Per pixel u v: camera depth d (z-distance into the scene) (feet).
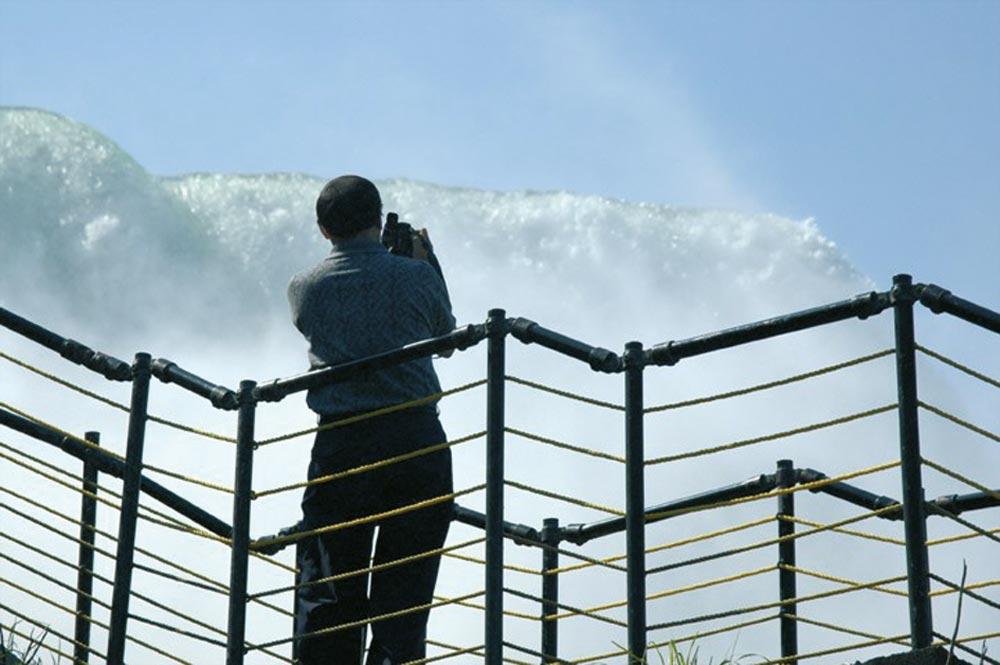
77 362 65.21
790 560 72.69
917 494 56.08
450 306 64.44
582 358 60.44
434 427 62.23
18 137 269.23
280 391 63.00
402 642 61.11
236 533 63.00
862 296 57.52
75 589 65.16
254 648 62.80
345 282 62.90
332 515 62.03
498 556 58.80
